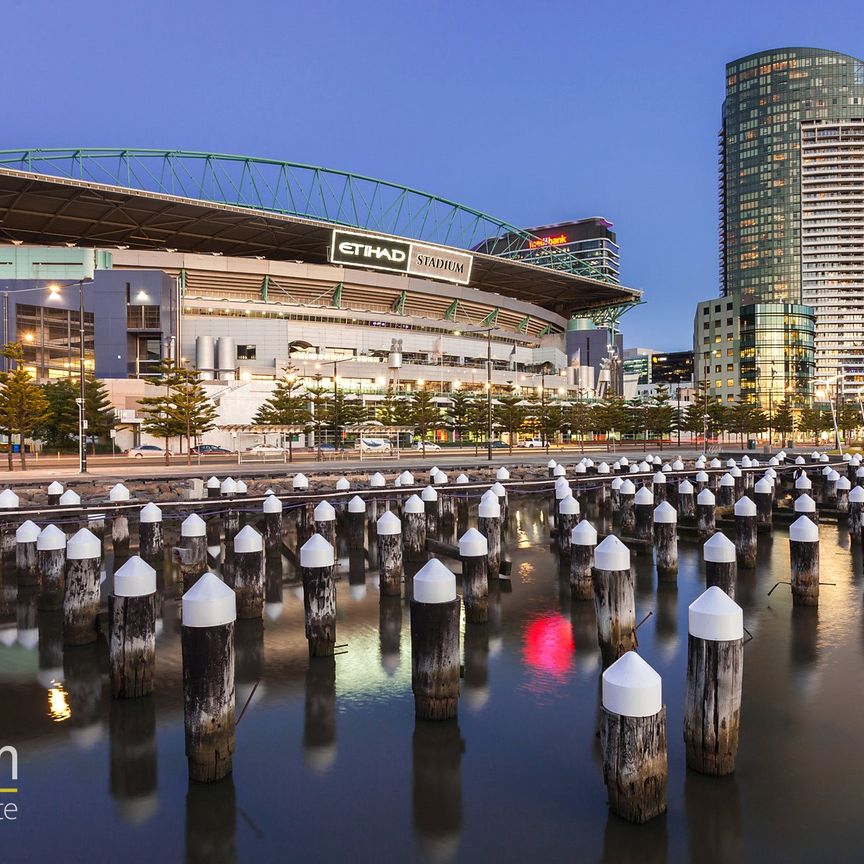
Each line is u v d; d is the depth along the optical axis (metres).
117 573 10.12
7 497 20.75
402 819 6.93
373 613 14.73
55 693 10.44
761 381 163.38
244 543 14.05
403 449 68.31
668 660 11.67
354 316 109.62
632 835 6.51
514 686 10.46
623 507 23.86
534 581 17.47
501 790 7.42
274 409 71.75
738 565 18.42
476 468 41.12
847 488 26.73
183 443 67.19
